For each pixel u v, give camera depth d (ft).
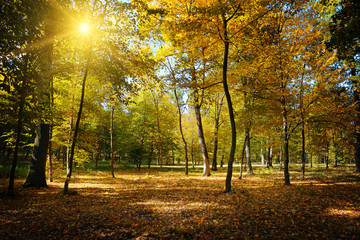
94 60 26.61
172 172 66.85
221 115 78.02
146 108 70.69
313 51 35.40
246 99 42.75
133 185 36.27
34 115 17.25
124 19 26.18
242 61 35.83
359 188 27.81
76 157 45.27
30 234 14.33
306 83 34.30
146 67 29.40
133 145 74.23
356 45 22.76
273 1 28.14
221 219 16.97
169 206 21.54
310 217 16.70
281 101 35.91
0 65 13.97
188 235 14.15
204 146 53.93
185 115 96.43
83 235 14.30
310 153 82.58
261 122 42.80
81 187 33.47
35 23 15.21
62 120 37.42
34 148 32.27
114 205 22.13
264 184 36.24
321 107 34.12
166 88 37.32
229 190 27.17
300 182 37.76
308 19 32.65
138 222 16.84
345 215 16.75
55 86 34.24
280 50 32.40
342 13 20.76
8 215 17.93
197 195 26.73
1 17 13.41
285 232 14.03
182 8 33.30
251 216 17.38
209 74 40.24
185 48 36.52
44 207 20.79
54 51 23.15
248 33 30.89
